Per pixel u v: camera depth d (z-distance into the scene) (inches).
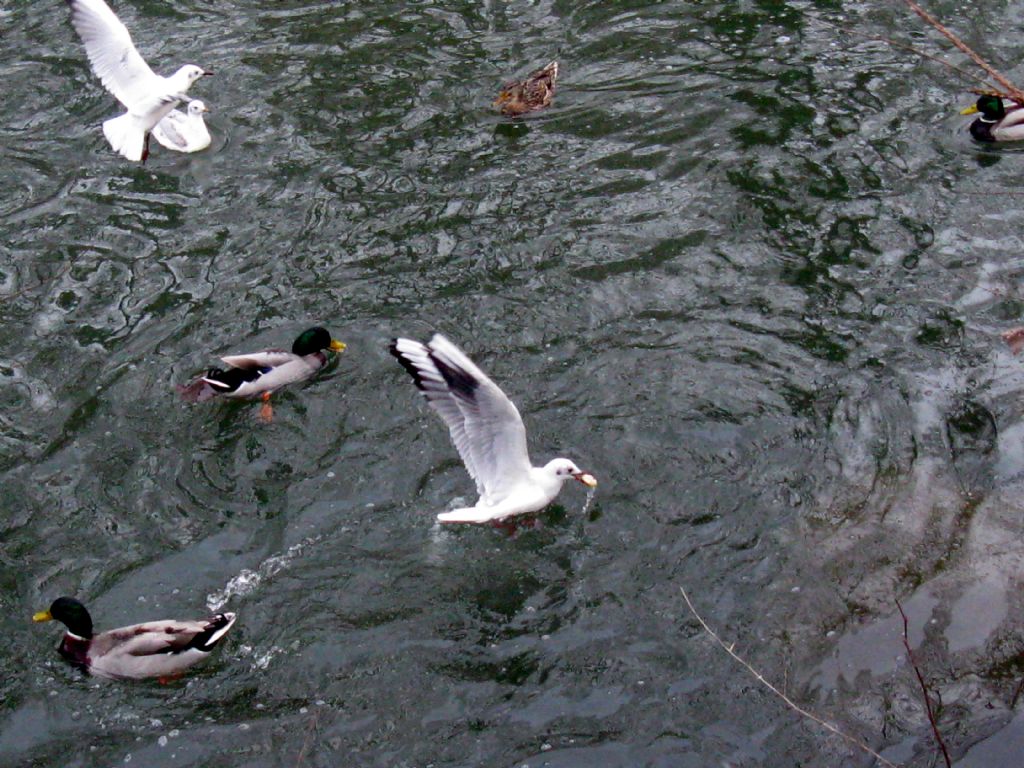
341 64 617.3
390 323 463.8
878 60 601.6
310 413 426.6
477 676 338.0
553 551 374.3
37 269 498.3
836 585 358.3
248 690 337.7
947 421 414.0
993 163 537.6
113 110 590.9
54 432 422.0
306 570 370.3
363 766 315.3
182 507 393.4
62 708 334.0
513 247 499.2
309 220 518.6
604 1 658.8
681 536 376.8
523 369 440.8
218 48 633.0
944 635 342.3
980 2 634.8
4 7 669.9
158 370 447.2
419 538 378.9
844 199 519.8
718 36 627.8
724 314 463.2
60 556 377.7
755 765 310.8
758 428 413.4
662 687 332.2
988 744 313.0
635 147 554.6
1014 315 458.3
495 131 569.3
